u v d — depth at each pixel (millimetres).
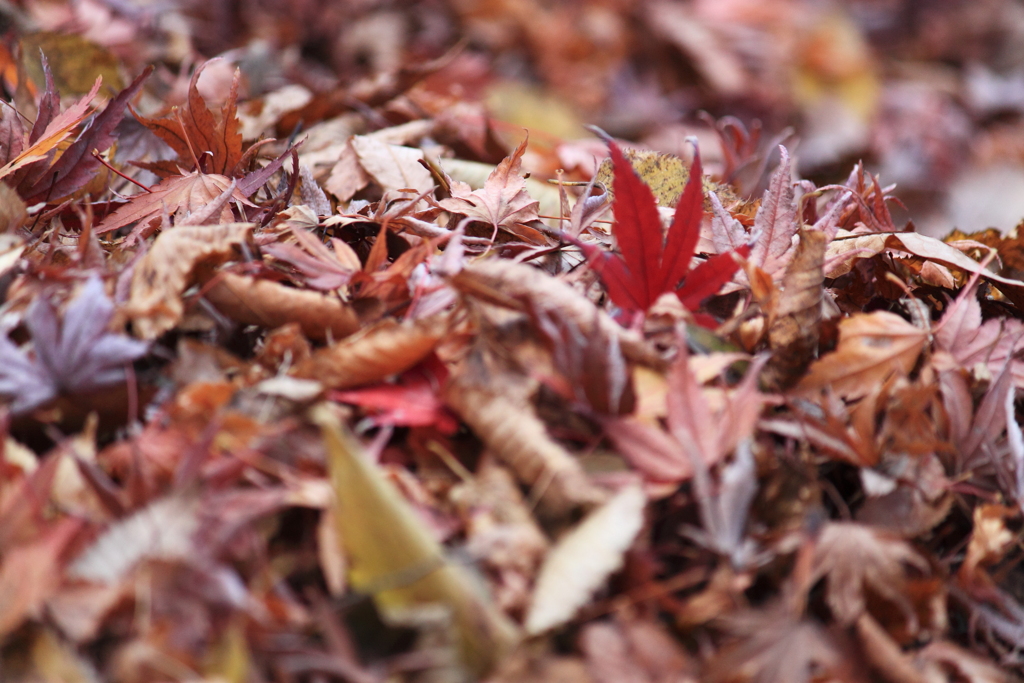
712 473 646
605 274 687
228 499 624
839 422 658
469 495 635
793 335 680
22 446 647
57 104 761
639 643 618
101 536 615
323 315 676
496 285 666
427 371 665
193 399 643
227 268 684
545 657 613
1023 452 659
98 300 654
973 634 650
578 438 653
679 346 654
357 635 615
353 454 618
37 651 606
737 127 948
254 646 607
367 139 813
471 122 980
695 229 684
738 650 621
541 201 819
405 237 734
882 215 758
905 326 688
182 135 770
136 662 601
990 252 733
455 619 613
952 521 670
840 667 624
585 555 620
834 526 638
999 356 692
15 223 712
